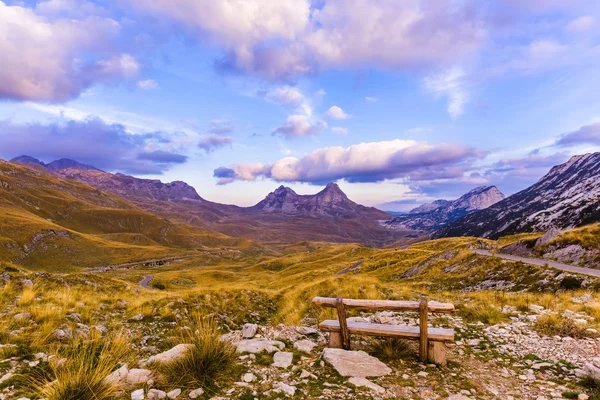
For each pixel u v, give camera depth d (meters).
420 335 6.62
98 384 4.88
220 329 12.85
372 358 6.53
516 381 6.03
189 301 16.72
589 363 6.71
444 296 17.81
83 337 8.79
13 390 4.91
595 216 125.50
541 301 14.42
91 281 31.69
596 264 28.17
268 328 9.73
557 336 8.72
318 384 5.56
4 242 187.50
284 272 134.12
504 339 8.74
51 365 5.65
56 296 14.91
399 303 6.54
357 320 10.88
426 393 5.29
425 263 53.34
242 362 6.45
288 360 6.56
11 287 16.09
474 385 5.70
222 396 5.00
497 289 29.11
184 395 4.96
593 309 11.63
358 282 18.89
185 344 6.52
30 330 8.80
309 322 12.27
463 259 44.22
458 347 8.12
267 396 5.03
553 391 5.55
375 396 5.15
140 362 6.22
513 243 44.06
